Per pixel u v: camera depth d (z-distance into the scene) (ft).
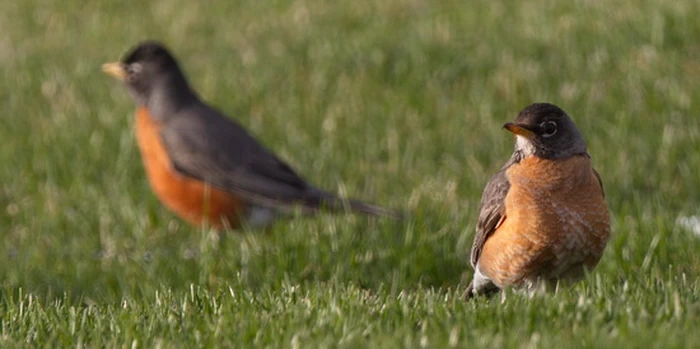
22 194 52.31
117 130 57.62
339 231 38.68
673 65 56.95
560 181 28.04
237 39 73.41
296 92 61.77
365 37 66.33
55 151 55.47
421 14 71.92
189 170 45.68
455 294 29.89
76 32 81.97
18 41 80.53
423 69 60.95
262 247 37.96
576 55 60.29
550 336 23.29
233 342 24.95
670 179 46.57
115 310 29.30
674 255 33.81
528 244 28.07
